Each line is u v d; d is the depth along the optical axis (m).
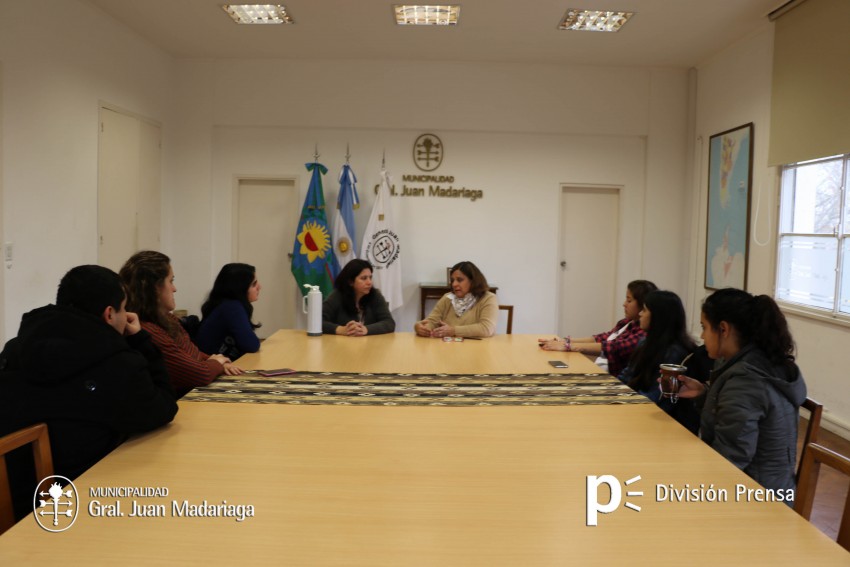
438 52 6.05
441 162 6.50
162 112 6.18
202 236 6.53
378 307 3.78
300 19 5.16
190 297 6.56
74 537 1.20
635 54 5.97
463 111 6.41
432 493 1.42
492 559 1.15
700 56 5.98
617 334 3.12
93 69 4.93
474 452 1.68
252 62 6.39
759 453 1.78
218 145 6.53
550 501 1.39
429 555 1.15
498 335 3.62
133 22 5.30
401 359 2.85
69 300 1.68
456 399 2.20
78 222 4.75
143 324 2.29
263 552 1.16
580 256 6.69
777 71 4.81
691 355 2.33
